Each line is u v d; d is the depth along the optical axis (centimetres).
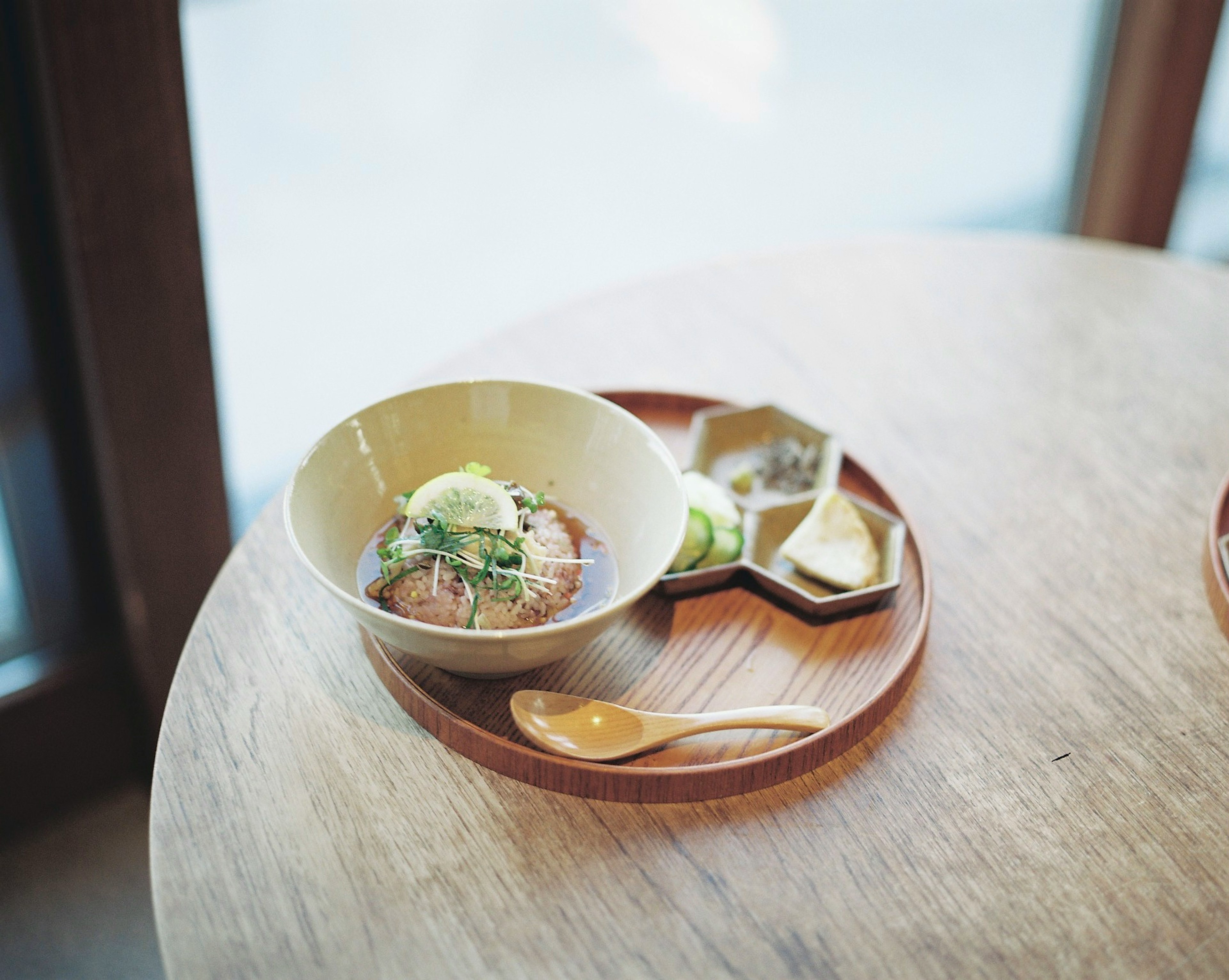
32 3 87
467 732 68
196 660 73
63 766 122
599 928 62
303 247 194
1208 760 70
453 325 183
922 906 64
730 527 79
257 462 156
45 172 95
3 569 114
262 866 64
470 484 70
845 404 93
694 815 67
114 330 100
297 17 238
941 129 238
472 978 61
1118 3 157
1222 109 218
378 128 220
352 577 71
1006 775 69
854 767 69
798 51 259
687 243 207
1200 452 90
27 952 112
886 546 79
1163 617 77
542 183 217
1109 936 63
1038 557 81
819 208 218
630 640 74
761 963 62
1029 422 92
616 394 89
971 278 108
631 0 266
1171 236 180
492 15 254
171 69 93
